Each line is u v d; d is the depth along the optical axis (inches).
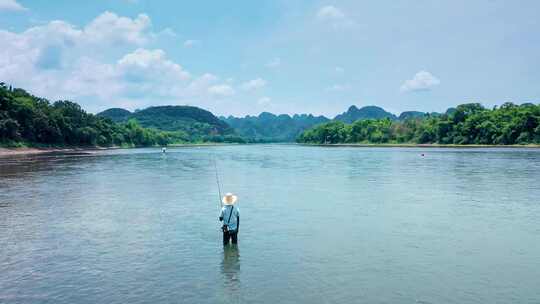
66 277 388.8
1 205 808.3
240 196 924.6
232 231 495.5
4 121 3649.1
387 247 486.3
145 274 394.9
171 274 394.3
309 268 409.1
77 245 505.7
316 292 345.7
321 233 560.1
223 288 356.2
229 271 402.0
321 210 740.0
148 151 4778.5
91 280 379.9
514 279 375.9
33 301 331.6
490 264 419.5
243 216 687.1
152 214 711.1
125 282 373.4
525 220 641.0
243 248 486.9
